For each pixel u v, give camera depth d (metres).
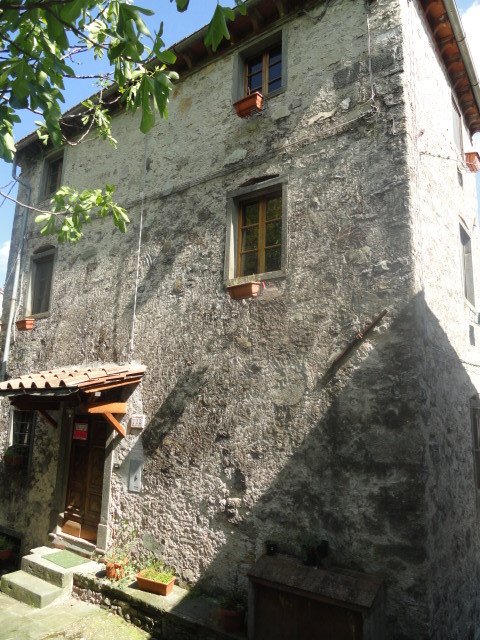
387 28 4.98
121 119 7.89
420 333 4.23
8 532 7.57
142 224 6.96
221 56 6.63
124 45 2.61
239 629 4.23
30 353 8.21
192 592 4.98
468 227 6.86
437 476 4.24
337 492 4.27
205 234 6.09
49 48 2.90
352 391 4.39
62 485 7.01
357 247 4.68
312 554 4.05
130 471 6.04
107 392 6.55
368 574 3.92
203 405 5.52
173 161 6.81
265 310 5.22
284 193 5.36
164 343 6.16
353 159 4.91
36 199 9.15
